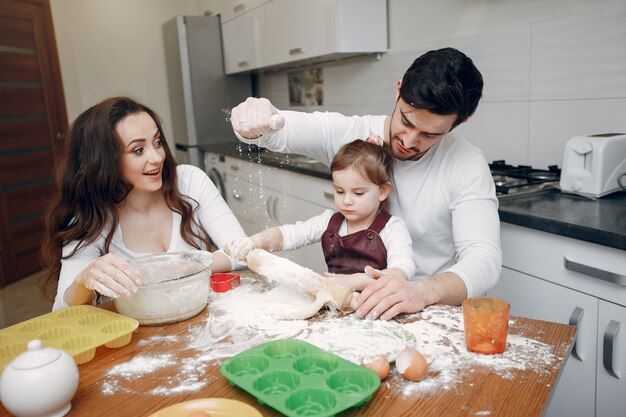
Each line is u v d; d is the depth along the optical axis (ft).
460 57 3.76
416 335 2.97
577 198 5.40
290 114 4.89
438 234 4.78
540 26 6.31
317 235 5.01
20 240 13.20
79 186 4.38
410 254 4.39
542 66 6.36
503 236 5.28
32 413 2.23
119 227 4.67
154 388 2.53
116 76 15.62
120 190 4.51
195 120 14.06
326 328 3.10
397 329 3.01
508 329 3.00
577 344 4.64
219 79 14.21
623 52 5.48
